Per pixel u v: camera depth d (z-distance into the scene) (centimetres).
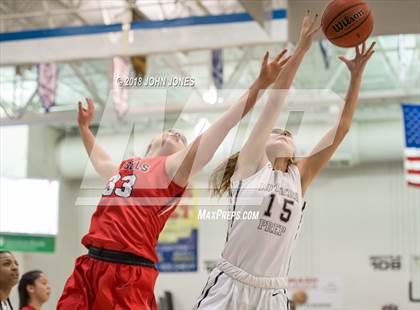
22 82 1221
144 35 1036
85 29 1049
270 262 344
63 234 1647
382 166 1606
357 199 1606
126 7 1042
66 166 1623
